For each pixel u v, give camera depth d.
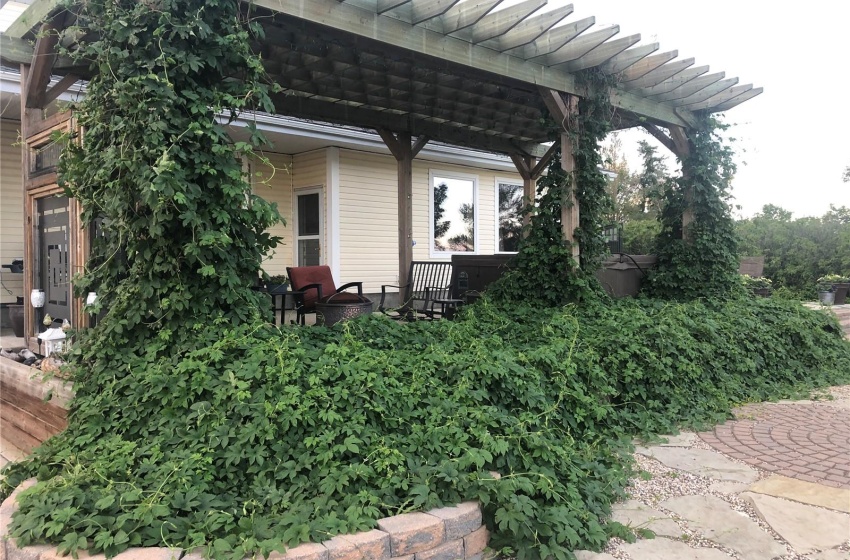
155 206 2.86
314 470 2.39
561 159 5.83
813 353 6.02
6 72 5.75
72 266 4.24
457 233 11.41
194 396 2.69
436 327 4.49
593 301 5.54
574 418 3.52
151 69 3.02
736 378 5.10
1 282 7.17
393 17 4.26
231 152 3.25
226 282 3.22
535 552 2.28
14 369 4.16
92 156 3.25
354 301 6.07
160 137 2.96
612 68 5.64
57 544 1.89
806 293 15.15
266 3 3.58
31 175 4.91
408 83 6.41
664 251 7.44
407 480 2.36
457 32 4.66
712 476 3.21
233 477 2.37
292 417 2.46
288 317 7.94
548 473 2.64
